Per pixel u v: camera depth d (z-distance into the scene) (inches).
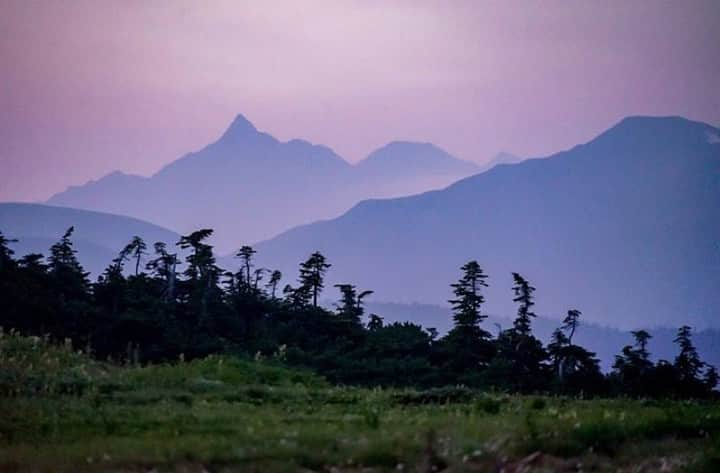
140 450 1249.4
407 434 1337.4
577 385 3385.8
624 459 1355.8
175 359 3543.3
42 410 1572.3
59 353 2276.1
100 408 1610.5
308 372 2432.3
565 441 1366.9
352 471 1219.2
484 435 1358.3
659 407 1785.2
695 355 3614.7
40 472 1208.2
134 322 3631.9
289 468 1201.4
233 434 1355.8
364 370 3430.1
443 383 3400.6
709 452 1362.0
